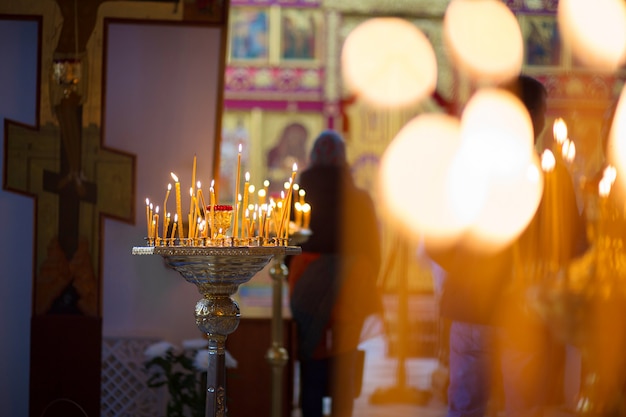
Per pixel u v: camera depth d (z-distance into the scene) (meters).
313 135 15.75
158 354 4.45
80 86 4.51
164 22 4.61
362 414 6.22
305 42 15.84
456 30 15.84
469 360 3.95
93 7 4.54
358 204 5.13
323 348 5.10
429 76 15.79
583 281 1.76
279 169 15.71
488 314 3.82
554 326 1.78
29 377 4.50
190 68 4.73
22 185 4.47
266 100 15.64
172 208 4.70
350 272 5.11
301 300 5.10
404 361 6.99
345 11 15.85
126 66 4.70
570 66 15.66
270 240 2.76
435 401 6.75
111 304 4.71
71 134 4.50
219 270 2.62
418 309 12.70
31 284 4.54
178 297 4.77
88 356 4.48
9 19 4.48
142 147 4.71
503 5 15.74
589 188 3.18
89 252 4.51
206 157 4.75
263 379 5.52
